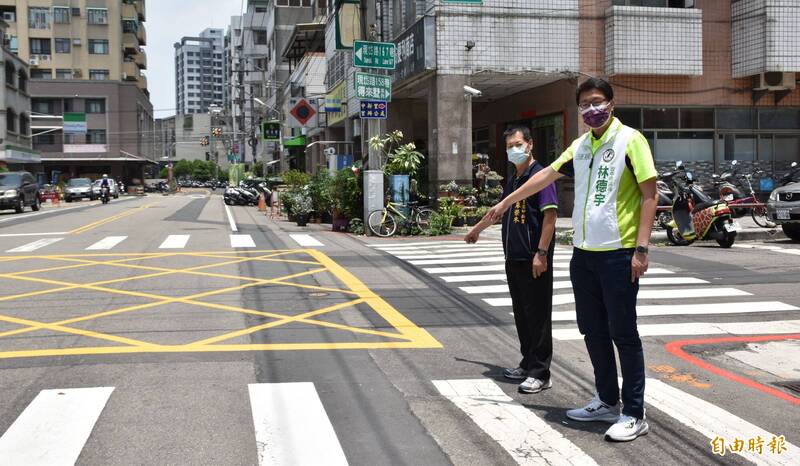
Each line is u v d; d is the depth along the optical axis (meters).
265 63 89.69
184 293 9.33
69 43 75.56
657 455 4.01
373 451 4.04
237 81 106.19
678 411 4.78
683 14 20.66
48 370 5.69
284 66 66.75
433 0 20.25
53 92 72.12
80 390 5.14
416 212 18.19
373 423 4.51
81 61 75.88
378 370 5.76
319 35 44.91
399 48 22.64
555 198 5.07
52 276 10.77
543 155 23.36
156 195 69.00
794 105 21.86
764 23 20.28
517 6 20.58
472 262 12.34
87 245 15.20
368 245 15.41
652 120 21.22
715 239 13.77
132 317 7.81
